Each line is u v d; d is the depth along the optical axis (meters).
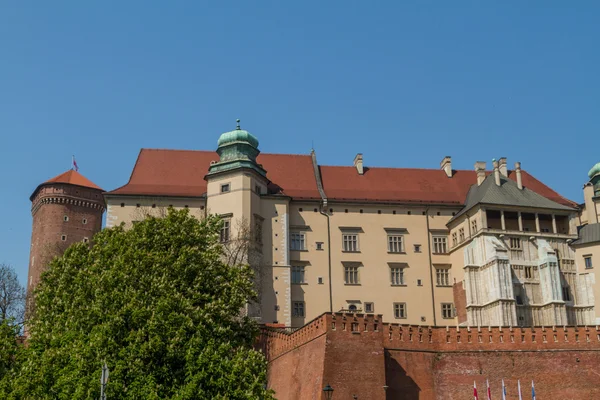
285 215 88.88
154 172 91.75
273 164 96.38
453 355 60.31
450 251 92.94
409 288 90.62
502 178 93.38
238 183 86.00
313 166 97.31
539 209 89.12
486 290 85.50
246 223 84.38
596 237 87.50
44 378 45.03
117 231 57.12
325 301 88.31
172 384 45.72
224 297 53.75
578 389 60.34
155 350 45.25
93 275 51.09
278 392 63.34
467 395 59.16
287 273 86.38
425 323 89.56
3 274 97.94
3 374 48.66
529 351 61.09
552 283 84.88
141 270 50.66
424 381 58.88
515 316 82.62
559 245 88.62
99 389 42.47
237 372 46.62
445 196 95.69
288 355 63.06
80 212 116.00
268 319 84.19
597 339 62.16
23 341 69.56
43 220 114.00
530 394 59.78
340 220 91.75
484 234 86.75
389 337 59.16
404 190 95.94
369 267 90.56
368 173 98.38
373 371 56.34
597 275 86.62
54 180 116.12
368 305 89.12
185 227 56.12
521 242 87.69
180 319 47.38
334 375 55.34
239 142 88.00
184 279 52.69
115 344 45.22
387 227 92.38
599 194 98.88
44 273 56.56
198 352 46.53
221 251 58.41
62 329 49.34
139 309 46.78
